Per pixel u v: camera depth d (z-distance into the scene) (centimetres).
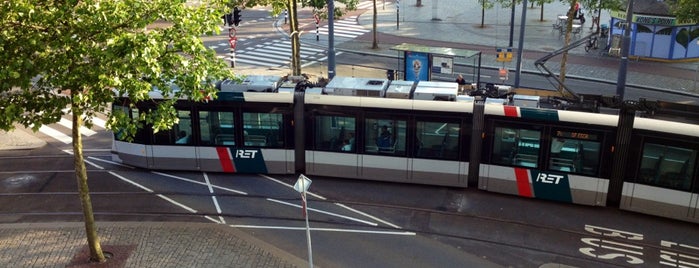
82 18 1231
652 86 3200
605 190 1789
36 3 1220
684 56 3644
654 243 1638
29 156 2306
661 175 1719
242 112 2016
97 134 2559
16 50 1209
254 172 2075
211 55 1404
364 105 1936
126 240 1623
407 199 1898
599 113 1773
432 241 1642
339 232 1694
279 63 3769
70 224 1728
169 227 1703
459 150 1908
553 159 1827
